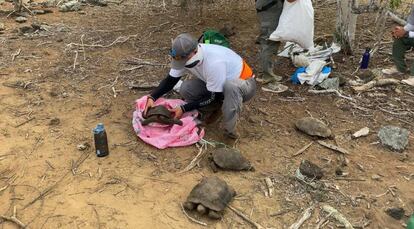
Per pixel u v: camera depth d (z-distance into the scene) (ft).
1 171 12.51
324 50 20.35
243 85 13.14
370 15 25.98
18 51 20.45
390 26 24.63
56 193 11.71
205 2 26.48
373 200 11.91
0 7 27.45
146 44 21.83
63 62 19.47
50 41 21.86
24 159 12.99
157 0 28.76
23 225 10.62
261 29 17.37
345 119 15.80
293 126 15.23
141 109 14.78
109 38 22.47
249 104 16.52
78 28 23.84
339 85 18.07
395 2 20.84
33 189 11.85
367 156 13.76
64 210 11.15
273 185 12.26
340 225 11.00
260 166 13.08
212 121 14.99
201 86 14.61
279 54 20.84
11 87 17.13
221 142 14.08
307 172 12.62
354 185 12.45
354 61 20.39
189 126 13.98
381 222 11.22
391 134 14.43
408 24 18.17
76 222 10.78
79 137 14.08
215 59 12.82
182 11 26.53
